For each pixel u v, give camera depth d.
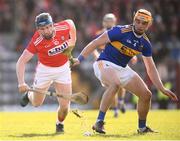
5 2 73.62
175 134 27.03
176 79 59.31
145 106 27.31
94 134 26.69
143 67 62.50
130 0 70.75
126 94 58.16
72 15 70.50
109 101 26.61
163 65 60.88
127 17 69.38
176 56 66.31
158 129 29.53
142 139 24.88
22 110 57.88
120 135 26.50
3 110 58.88
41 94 28.55
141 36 27.03
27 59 27.41
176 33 69.25
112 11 70.25
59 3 72.38
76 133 27.67
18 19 72.00
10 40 71.38
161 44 66.69
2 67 66.81
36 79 28.47
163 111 45.72
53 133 27.84
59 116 28.20
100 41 27.14
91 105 57.16
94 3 71.31
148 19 26.45
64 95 27.11
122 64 27.31
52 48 27.52
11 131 29.23
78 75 59.41
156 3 70.75
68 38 27.69
